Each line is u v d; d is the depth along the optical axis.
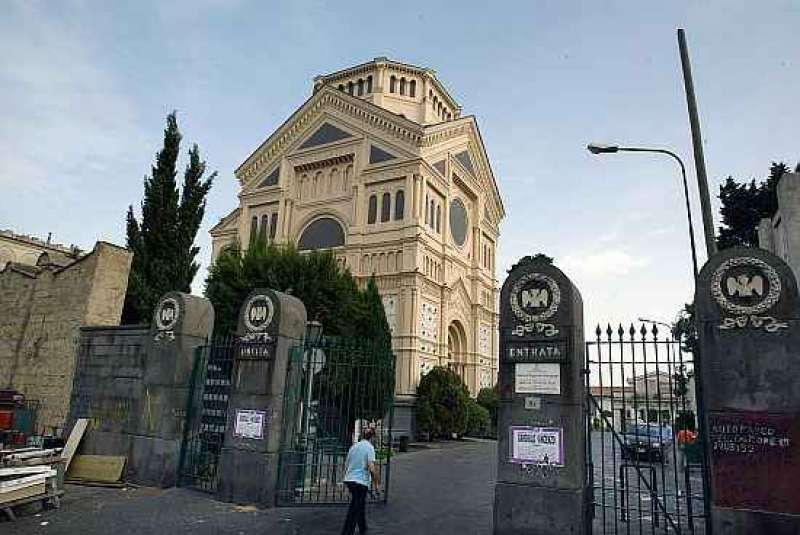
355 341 13.87
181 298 14.03
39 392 17.75
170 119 23.75
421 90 58.94
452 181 51.12
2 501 9.65
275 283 21.64
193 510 10.95
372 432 10.03
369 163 47.75
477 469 21.80
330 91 51.38
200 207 23.75
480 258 55.16
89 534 9.17
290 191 51.66
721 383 8.04
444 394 37.78
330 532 9.67
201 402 13.88
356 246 45.56
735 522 7.59
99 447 14.61
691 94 12.34
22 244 49.66
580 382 9.29
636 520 11.98
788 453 7.52
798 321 7.79
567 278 9.46
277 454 11.76
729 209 31.27
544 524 8.79
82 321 17.38
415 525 10.67
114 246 18.48
